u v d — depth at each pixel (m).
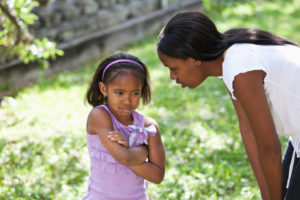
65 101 5.98
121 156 2.26
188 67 2.16
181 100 6.32
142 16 10.54
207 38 2.11
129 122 2.46
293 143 2.47
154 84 7.03
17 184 3.79
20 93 6.29
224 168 4.13
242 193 3.63
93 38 8.51
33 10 7.20
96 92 2.55
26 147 4.53
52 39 7.58
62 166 4.15
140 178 2.45
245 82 2.03
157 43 2.19
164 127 5.26
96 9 8.86
